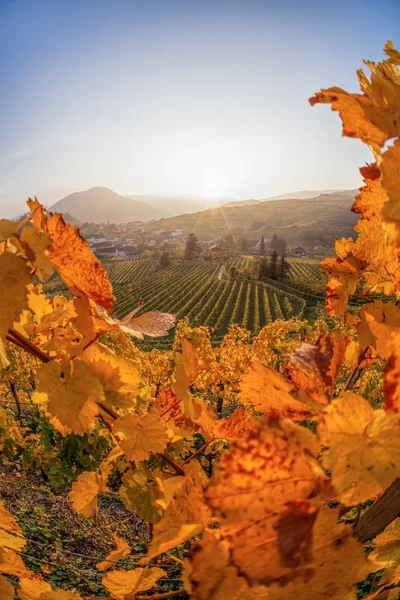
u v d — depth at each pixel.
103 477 1.04
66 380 0.80
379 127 0.64
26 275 0.69
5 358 0.81
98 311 0.94
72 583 5.57
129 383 0.98
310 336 19.81
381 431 0.52
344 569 0.53
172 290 86.44
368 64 0.69
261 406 0.79
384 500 0.73
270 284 90.38
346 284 1.02
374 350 1.00
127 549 1.06
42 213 0.82
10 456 9.48
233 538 0.53
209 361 14.56
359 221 0.96
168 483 0.93
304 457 0.51
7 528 1.07
